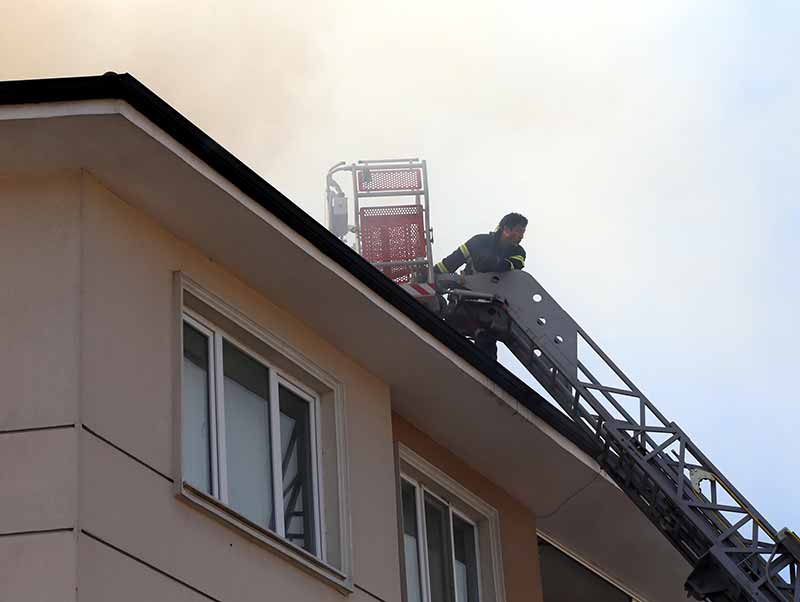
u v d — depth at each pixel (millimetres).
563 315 19703
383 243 22188
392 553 14914
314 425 14773
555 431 17375
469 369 15859
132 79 11883
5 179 12250
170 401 12312
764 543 17469
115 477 11375
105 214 12383
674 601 21562
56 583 10547
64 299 11711
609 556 20297
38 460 11023
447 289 20172
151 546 11492
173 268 13031
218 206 12953
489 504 17922
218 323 13648
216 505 12344
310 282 14125
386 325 14875
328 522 14414
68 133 12008
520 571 17984
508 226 20594
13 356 11477
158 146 12211
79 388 11344
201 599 11875
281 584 12961
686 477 18188
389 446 15539
